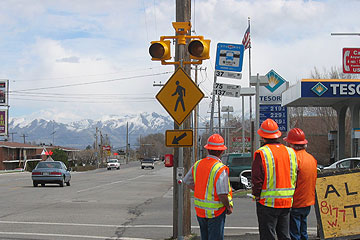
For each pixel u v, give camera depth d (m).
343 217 8.27
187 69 9.16
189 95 8.56
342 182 8.35
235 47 13.82
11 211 14.50
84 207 16.00
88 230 11.01
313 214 13.71
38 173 26.09
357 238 8.22
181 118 8.57
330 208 8.30
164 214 14.27
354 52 24.59
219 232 6.61
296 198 7.46
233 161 24.33
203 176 6.67
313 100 24.23
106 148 118.38
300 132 7.61
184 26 9.02
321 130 50.97
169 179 39.41
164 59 9.00
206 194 6.61
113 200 18.84
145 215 14.02
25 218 12.95
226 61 13.84
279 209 6.51
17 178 39.75
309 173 7.47
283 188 6.52
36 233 10.46
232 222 12.25
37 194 20.98
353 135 24.25
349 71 24.56
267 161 6.52
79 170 82.25
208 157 6.77
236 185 24.56
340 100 24.64
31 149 91.00
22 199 18.50
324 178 8.36
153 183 32.75
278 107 24.91
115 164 79.81
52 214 13.92
